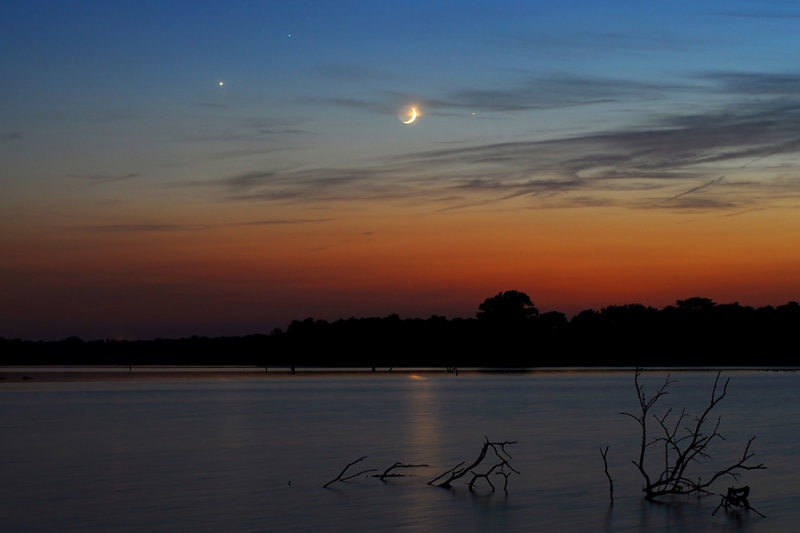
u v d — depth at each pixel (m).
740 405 65.62
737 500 21.69
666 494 23.48
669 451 33.22
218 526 19.70
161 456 32.12
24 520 20.34
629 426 45.28
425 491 24.23
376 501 22.62
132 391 95.44
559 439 38.00
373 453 33.00
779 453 32.62
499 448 34.44
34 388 105.00
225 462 30.36
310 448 34.78
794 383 118.56
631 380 135.88
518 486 24.94
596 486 25.02
